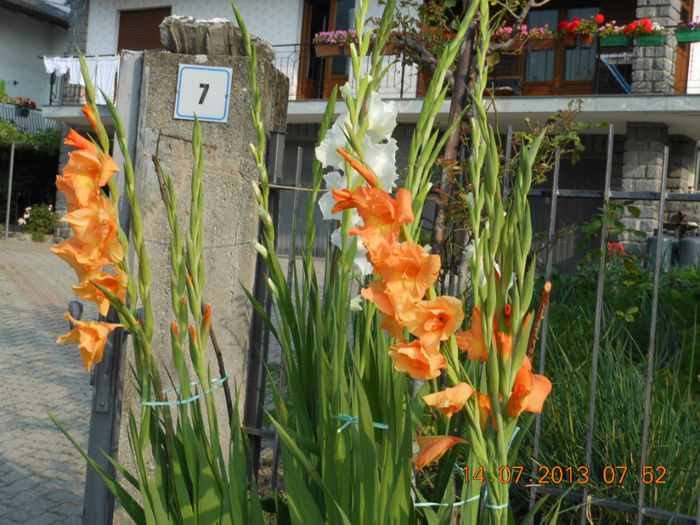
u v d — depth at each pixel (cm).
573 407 261
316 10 1454
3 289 952
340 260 125
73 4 1600
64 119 1479
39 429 406
